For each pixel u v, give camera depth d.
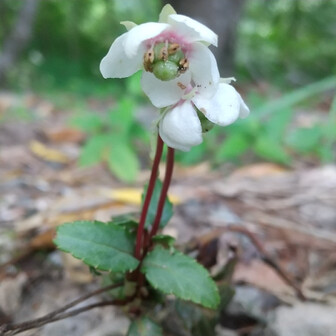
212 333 0.08
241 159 0.21
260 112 0.20
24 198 0.15
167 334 0.08
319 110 0.39
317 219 0.13
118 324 0.08
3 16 0.70
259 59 0.65
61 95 0.47
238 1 0.44
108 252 0.07
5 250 0.11
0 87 0.52
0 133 0.25
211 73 0.06
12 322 0.09
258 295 0.09
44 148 0.22
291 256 0.11
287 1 0.75
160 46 0.06
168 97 0.06
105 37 0.78
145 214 0.07
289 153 0.22
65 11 0.75
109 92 0.46
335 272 0.10
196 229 0.12
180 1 0.41
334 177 0.16
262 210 0.14
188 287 0.07
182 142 0.06
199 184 0.17
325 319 0.08
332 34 0.73
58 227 0.07
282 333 0.08
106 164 0.20
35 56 0.65
